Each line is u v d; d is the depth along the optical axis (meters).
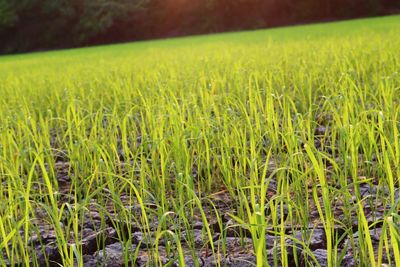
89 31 63.88
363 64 8.95
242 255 3.62
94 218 4.46
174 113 5.27
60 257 3.94
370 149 4.63
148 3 63.78
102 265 3.66
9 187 3.78
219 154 5.26
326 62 9.74
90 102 7.25
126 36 65.19
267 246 3.72
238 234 4.02
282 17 62.47
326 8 61.22
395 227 2.64
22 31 66.00
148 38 64.75
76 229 3.55
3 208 4.14
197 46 24.88
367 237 2.77
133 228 4.22
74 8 64.25
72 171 5.93
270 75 7.37
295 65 9.77
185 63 13.24
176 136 4.61
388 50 10.49
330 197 4.36
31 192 5.12
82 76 12.73
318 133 6.34
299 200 3.72
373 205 4.21
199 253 3.71
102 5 62.75
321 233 3.81
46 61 26.53
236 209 4.42
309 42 17.23
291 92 7.83
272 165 5.29
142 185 4.34
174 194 4.79
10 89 11.05
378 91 6.50
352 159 4.09
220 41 29.19
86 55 29.69
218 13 62.28
